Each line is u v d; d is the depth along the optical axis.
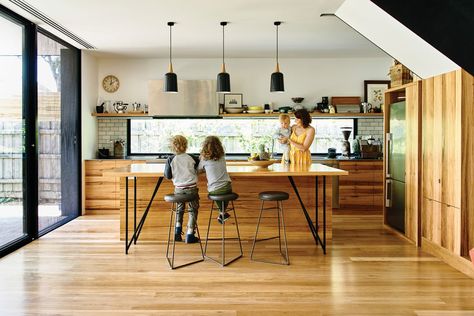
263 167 4.77
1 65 4.63
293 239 4.95
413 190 4.85
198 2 4.36
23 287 3.40
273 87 5.34
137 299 3.15
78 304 3.05
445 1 2.52
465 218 3.84
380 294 3.26
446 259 4.12
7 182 4.62
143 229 4.92
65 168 6.31
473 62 2.52
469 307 3.00
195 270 3.86
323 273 3.77
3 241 4.58
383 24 4.21
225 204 4.27
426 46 4.00
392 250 4.57
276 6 4.50
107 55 7.16
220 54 7.14
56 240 5.02
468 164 3.83
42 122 5.51
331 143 7.66
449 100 4.03
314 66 7.49
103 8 4.55
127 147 7.58
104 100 7.46
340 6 4.48
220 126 7.63
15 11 4.63
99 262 4.11
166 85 5.46
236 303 3.08
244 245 4.77
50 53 5.81
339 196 6.81
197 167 4.28
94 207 6.80
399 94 5.68
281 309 2.97
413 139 4.84
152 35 5.76
